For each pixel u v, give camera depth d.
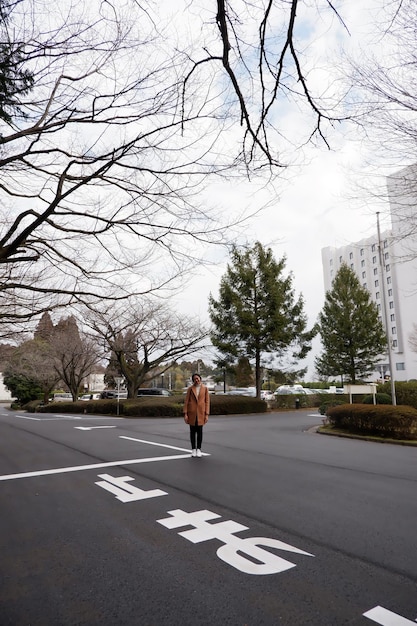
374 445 10.21
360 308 28.80
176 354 27.02
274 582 2.99
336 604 2.68
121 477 6.41
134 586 2.95
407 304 52.09
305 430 14.02
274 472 6.75
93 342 29.03
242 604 2.69
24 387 46.97
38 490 5.75
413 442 10.17
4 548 3.67
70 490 5.70
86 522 4.34
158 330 25.94
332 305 30.05
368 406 12.06
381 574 3.11
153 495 5.33
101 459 8.09
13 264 9.16
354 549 3.57
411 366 52.38
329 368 31.14
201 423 8.23
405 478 6.33
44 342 33.53
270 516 4.44
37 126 4.77
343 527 4.11
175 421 18.19
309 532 3.97
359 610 2.60
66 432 13.51
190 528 4.11
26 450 9.56
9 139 4.57
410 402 18.56
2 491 5.73
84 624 2.49
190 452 8.88
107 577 3.09
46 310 8.18
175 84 4.23
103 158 4.92
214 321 27.23
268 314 26.39
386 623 2.46
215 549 3.59
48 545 3.73
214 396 24.55
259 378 27.20
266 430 13.95
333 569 3.19
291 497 5.20
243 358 26.98
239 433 12.95
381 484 5.93
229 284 27.33
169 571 3.18
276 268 26.94
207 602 2.72
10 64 4.21
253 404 23.92
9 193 6.12
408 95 5.93
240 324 26.27
